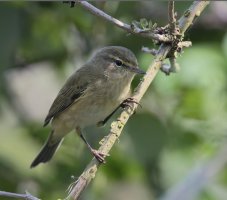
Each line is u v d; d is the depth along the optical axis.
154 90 13.34
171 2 8.61
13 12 12.48
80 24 13.62
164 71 9.08
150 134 12.84
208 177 10.73
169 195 10.70
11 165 12.70
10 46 12.26
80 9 13.40
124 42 13.18
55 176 13.17
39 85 15.55
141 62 12.75
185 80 12.95
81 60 14.23
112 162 13.99
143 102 13.31
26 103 15.23
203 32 13.58
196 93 13.30
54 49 14.27
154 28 8.59
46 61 14.46
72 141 13.71
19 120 14.14
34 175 12.86
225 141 11.95
